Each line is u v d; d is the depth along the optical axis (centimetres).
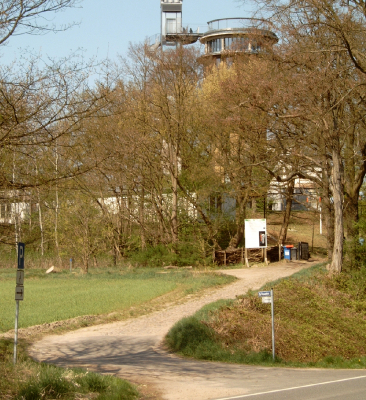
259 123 2856
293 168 3053
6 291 2998
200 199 4488
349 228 3064
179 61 4288
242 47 3506
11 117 1149
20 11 1165
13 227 1327
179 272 3822
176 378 1166
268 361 1513
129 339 1831
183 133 4428
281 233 4706
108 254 4778
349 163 3005
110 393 903
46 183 1234
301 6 2317
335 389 933
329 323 1956
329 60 2397
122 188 4356
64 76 1209
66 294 2828
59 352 1599
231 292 2808
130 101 3903
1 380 910
